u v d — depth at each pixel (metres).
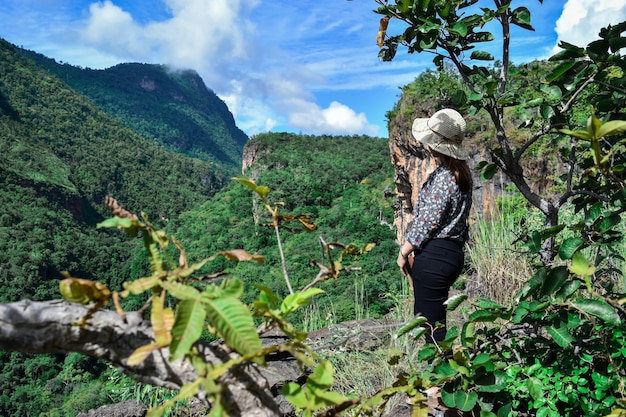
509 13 2.00
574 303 1.47
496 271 3.57
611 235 1.75
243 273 45.84
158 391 2.74
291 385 0.79
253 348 0.66
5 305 0.71
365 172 110.06
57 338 0.71
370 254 34.28
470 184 2.10
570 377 1.60
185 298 0.67
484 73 2.13
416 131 2.14
